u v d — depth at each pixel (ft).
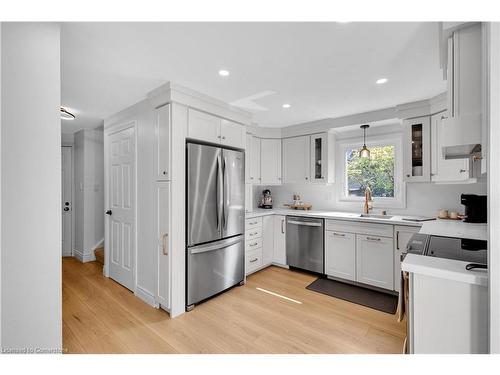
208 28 4.61
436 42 5.11
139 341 6.17
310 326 6.88
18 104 3.77
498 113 2.92
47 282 3.99
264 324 6.98
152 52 5.49
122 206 9.68
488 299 3.23
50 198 4.02
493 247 2.98
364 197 11.72
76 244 13.70
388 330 6.68
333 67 6.26
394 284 8.69
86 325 6.91
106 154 10.59
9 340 3.69
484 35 3.36
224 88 7.63
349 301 8.44
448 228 6.93
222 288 8.92
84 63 5.97
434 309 3.62
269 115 10.73
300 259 11.25
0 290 3.60
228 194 9.10
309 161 12.08
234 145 9.53
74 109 9.44
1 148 3.63
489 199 3.00
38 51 3.94
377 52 5.52
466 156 4.83
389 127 10.85
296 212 11.82
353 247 9.70
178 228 7.55
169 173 7.36
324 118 11.23
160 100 7.54
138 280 8.82
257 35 4.86
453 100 4.12
